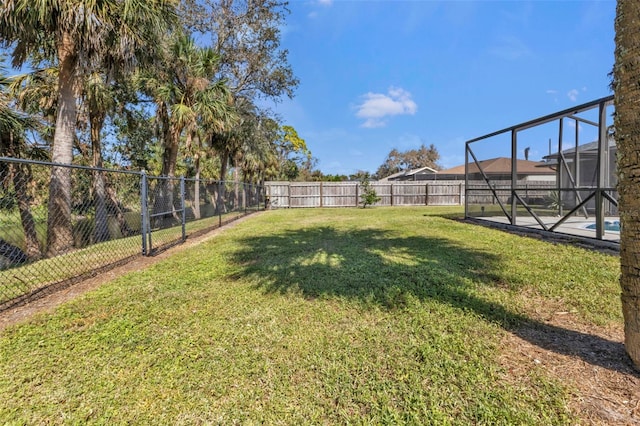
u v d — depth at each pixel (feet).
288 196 61.41
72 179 20.85
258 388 5.64
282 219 35.68
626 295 5.78
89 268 14.20
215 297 10.20
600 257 14.23
